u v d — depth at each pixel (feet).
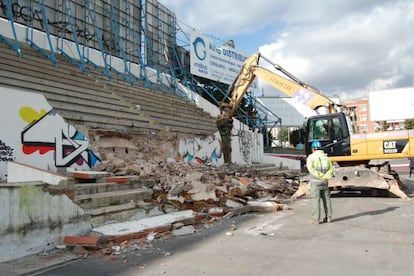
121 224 30.94
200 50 106.93
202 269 20.76
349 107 55.52
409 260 21.54
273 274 19.71
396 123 219.20
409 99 170.40
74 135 45.39
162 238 28.02
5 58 51.37
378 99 174.81
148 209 34.99
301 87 58.13
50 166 41.88
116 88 67.67
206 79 112.98
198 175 47.39
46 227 24.93
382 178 48.60
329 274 19.52
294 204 45.70
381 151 49.83
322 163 33.12
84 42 76.59
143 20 94.32
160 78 91.40
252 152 101.65
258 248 24.94
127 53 88.43
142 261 22.52
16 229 23.17
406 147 48.70
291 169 98.32
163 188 41.24
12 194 23.02
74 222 26.91
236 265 21.36
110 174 39.27
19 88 43.68
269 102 163.63
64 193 26.25
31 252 23.94
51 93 48.26
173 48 105.19
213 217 35.78
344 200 47.73
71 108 47.65
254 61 64.75
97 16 81.15
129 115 58.90
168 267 21.26
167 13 104.22
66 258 23.17
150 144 60.39
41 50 61.72
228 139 68.44
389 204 43.21
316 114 56.59
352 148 51.34
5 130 37.52
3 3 62.44
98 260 22.94
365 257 22.38
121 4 87.86
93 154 47.80
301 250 24.23
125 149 53.83
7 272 20.66
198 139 75.31
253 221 34.73
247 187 49.62
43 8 64.64
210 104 97.86
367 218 34.68
